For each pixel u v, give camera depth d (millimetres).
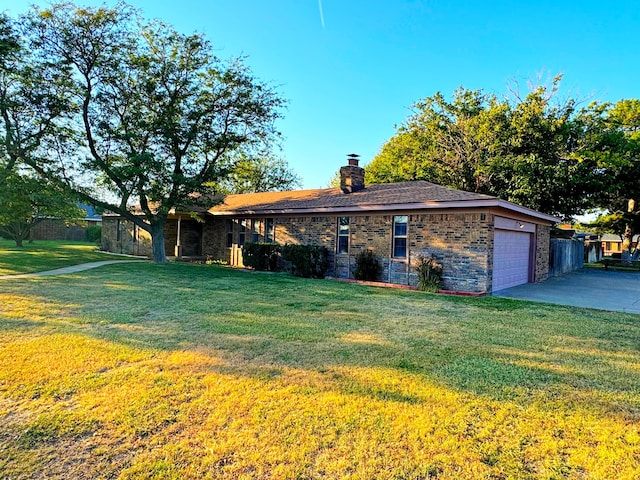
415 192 13297
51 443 2902
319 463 2725
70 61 13797
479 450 2912
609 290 12109
